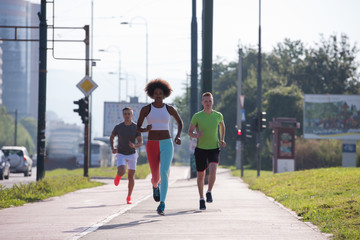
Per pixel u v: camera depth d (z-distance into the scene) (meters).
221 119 21.09
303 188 32.34
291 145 74.12
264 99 142.88
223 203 25.94
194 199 28.20
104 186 44.19
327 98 96.19
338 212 18.75
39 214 21.38
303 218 18.80
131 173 25.94
